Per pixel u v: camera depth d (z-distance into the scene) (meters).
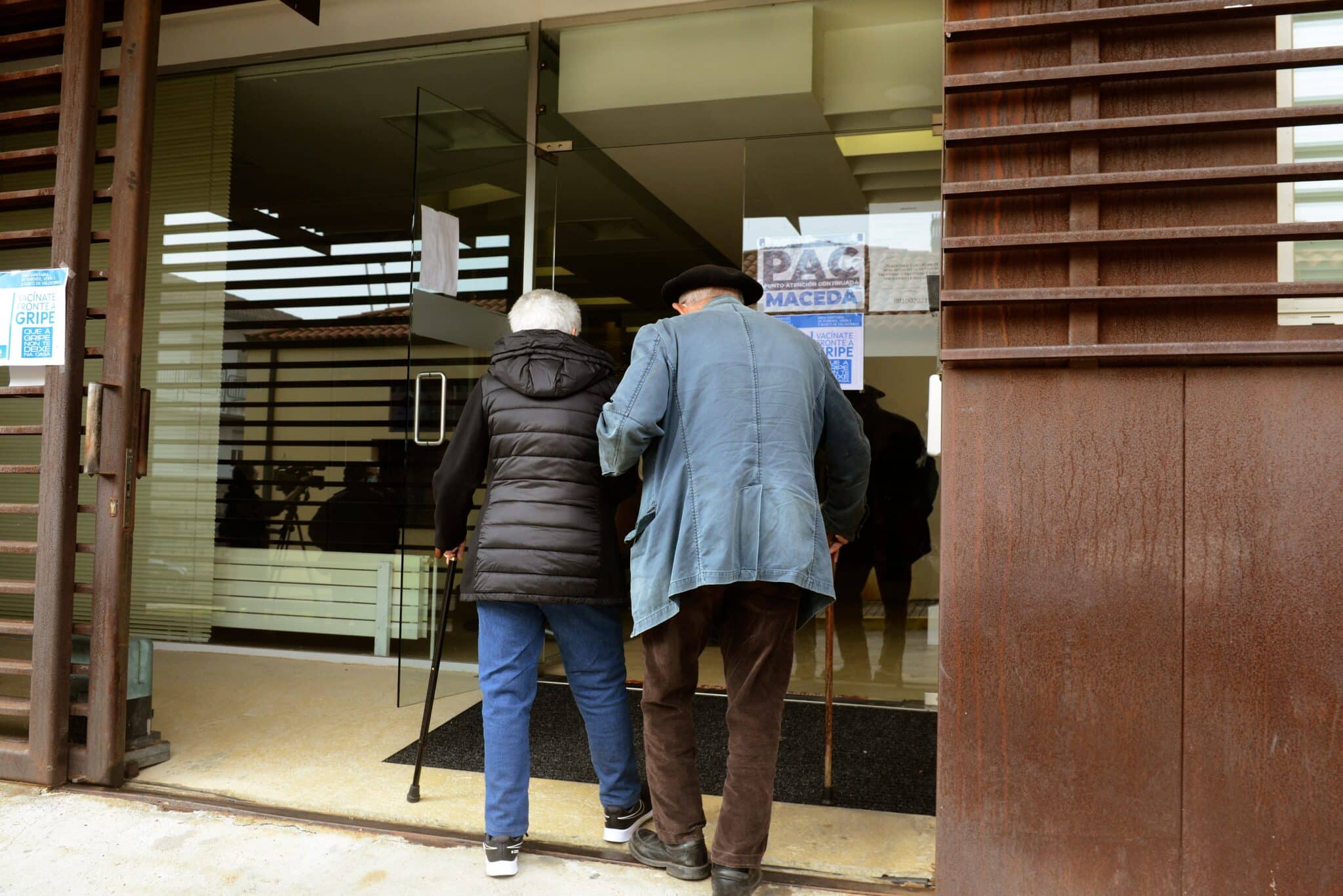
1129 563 1.77
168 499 4.69
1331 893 1.67
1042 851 1.79
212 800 2.52
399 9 4.17
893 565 4.02
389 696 3.86
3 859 2.15
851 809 2.58
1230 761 1.72
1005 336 1.85
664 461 2.04
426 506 3.65
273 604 4.83
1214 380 1.74
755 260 4.08
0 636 4.80
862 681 4.04
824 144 4.01
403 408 5.55
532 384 2.19
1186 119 1.73
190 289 4.65
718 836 1.98
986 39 1.87
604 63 4.16
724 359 2.03
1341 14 1.85
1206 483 1.74
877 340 3.94
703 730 3.41
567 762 2.99
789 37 3.97
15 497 4.72
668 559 1.98
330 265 5.86
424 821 2.41
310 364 5.66
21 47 2.78
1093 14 1.78
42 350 2.61
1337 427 1.69
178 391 4.67
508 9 4.12
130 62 2.62
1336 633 1.68
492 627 2.17
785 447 2.00
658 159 4.39
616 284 5.85
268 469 5.54
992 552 1.83
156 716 3.47
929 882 2.09
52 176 4.70
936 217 3.88
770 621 2.01
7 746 2.60
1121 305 1.80
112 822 2.36
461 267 3.78
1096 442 1.79
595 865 2.15
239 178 5.46
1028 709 1.80
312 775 2.79
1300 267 1.87
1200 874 1.72
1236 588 1.72
